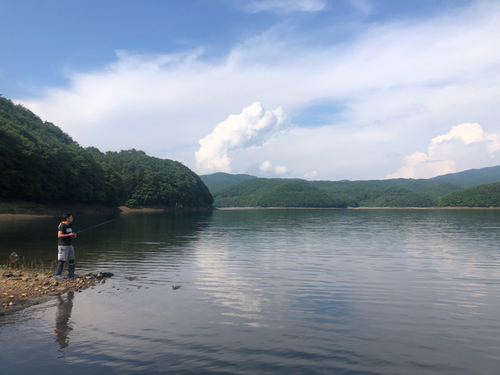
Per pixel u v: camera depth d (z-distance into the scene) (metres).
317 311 8.61
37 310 8.27
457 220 63.16
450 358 6.00
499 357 6.04
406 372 5.46
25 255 16.84
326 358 5.93
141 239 25.55
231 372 5.36
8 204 56.31
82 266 14.48
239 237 28.62
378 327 7.50
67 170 73.81
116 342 6.43
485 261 16.69
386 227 43.22
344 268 14.64
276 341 6.63
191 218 68.44
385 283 11.82
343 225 47.38
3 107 115.31
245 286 11.19
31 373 5.20
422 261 16.66
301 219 67.50
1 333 6.79
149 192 132.38
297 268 14.55
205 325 7.43
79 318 7.73
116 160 158.12
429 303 9.43
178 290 10.52
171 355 5.92
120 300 9.27
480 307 9.09
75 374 5.19
